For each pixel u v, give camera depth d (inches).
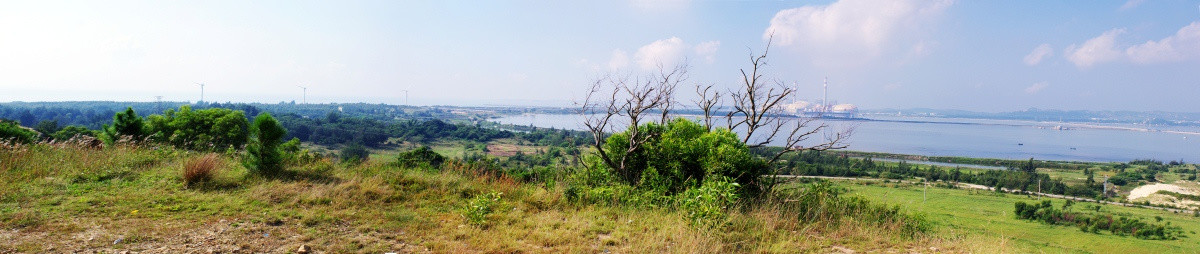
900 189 1779.0
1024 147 5762.8
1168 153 5580.7
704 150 309.7
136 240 185.2
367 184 295.6
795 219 264.5
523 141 3021.7
